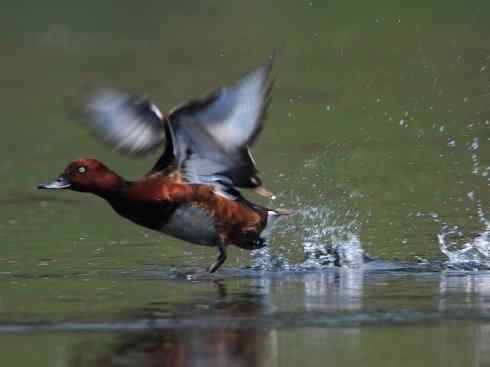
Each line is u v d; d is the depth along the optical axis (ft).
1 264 39.96
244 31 90.74
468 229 43.78
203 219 37.81
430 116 62.59
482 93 63.16
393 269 38.65
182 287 36.04
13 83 85.30
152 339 29.17
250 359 27.22
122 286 36.27
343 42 80.64
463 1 83.56
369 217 45.98
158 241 44.11
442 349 27.76
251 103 34.94
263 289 35.60
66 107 77.61
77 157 63.36
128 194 37.52
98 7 105.40
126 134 37.55
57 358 27.48
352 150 58.23
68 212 50.67
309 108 68.33
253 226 38.52
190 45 90.43
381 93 67.51
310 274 38.19
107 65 87.45
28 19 103.45
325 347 28.09
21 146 66.85
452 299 33.45
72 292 35.22
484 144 57.67
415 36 77.30
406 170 53.98
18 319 31.55
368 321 30.76
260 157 57.41
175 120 36.04
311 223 45.24
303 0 92.22
